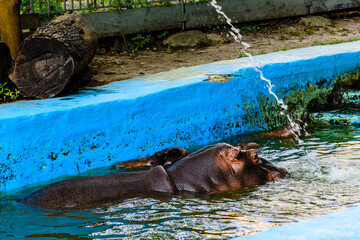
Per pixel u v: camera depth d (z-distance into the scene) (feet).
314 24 91.35
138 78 55.52
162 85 48.91
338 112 57.88
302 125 49.57
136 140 44.14
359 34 86.02
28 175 37.55
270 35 86.38
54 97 45.60
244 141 48.16
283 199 30.50
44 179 38.32
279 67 55.77
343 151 41.98
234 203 30.12
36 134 38.09
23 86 45.65
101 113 41.78
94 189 31.42
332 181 34.01
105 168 40.88
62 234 25.80
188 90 48.16
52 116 38.88
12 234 26.07
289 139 47.70
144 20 80.59
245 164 34.73
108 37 78.59
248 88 53.42
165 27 82.43
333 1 94.79
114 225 26.84
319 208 28.32
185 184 33.06
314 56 59.26
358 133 48.73
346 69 61.41
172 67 64.44
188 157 35.09
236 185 33.60
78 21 53.01
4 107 41.50
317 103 59.21
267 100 55.06
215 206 29.60
